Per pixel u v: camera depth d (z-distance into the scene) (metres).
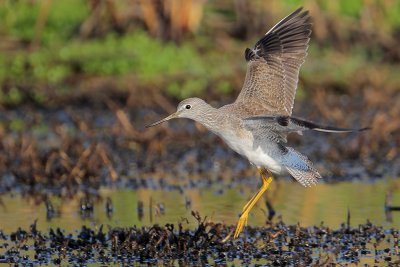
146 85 20.88
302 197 13.54
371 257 10.48
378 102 20.22
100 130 18.17
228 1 23.77
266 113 10.45
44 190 14.20
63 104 20.20
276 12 23.02
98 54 21.61
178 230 11.56
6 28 22.88
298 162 10.23
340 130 8.65
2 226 11.93
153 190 14.10
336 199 13.37
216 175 15.13
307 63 22.64
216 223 11.37
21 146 16.12
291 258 10.38
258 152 10.23
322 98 20.42
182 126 18.75
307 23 10.91
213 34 23.12
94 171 14.79
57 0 23.50
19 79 20.81
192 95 20.73
